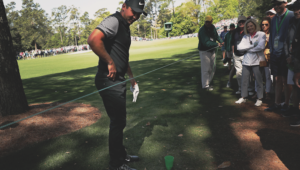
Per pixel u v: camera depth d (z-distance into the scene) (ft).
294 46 10.09
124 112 7.66
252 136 9.67
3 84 11.91
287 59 10.67
